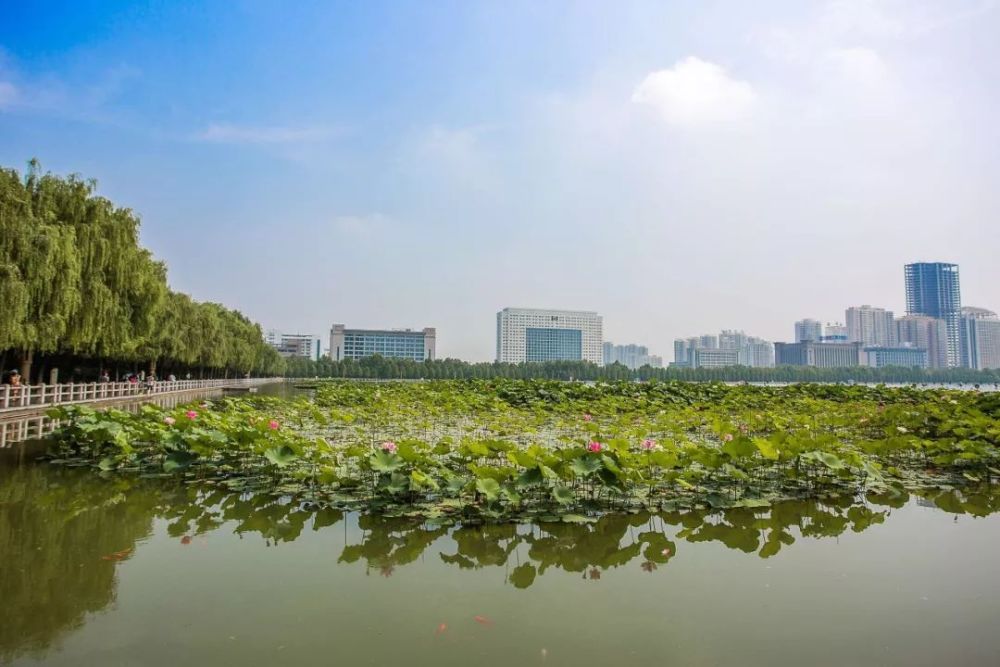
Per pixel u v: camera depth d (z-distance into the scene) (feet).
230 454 30.73
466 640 12.76
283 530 20.72
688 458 27.02
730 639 12.96
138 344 87.51
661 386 90.12
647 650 12.41
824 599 15.25
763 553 18.89
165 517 22.26
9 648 12.23
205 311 148.66
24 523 21.35
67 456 34.73
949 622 13.97
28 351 69.46
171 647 12.34
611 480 23.48
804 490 26.94
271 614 13.94
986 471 31.12
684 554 18.70
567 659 11.96
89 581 15.92
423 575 16.62
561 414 64.49
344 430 47.57
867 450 31.35
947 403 58.08
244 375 231.91
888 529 21.67
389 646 12.44
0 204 57.11
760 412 59.06
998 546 19.76
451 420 56.54
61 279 62.44
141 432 33.24
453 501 23.84
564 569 17.28
